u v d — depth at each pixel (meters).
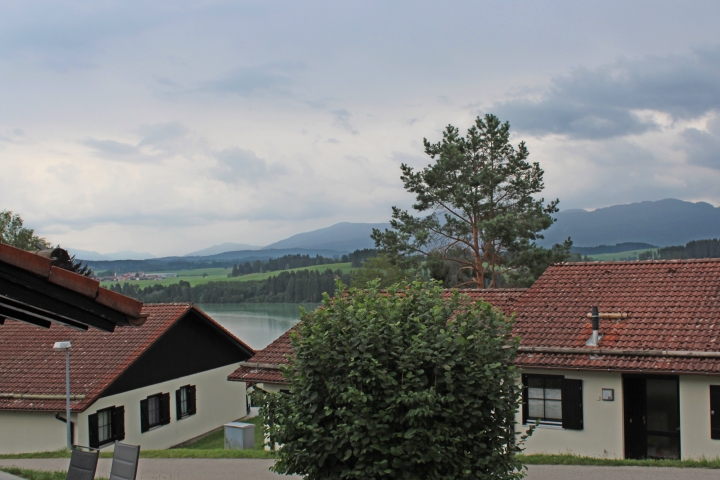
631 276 18.06
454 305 8.69
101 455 16.64
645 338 14.90
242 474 13.62
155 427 23.62
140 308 4.14
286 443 8.35
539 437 15.11
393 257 33.75
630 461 13.05
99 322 4.11
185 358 25.75
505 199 34.38
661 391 14.50
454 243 33.91
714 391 13.69
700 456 13.73
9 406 20.27
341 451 7.91
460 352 7.85
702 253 147.50
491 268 33.41
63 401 20.12
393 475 7.75
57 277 3.83
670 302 16.25
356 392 7.54
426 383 7.83
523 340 15.76
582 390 14.82
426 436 7.75
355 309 8.36
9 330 24.59
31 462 16.41
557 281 18.73
